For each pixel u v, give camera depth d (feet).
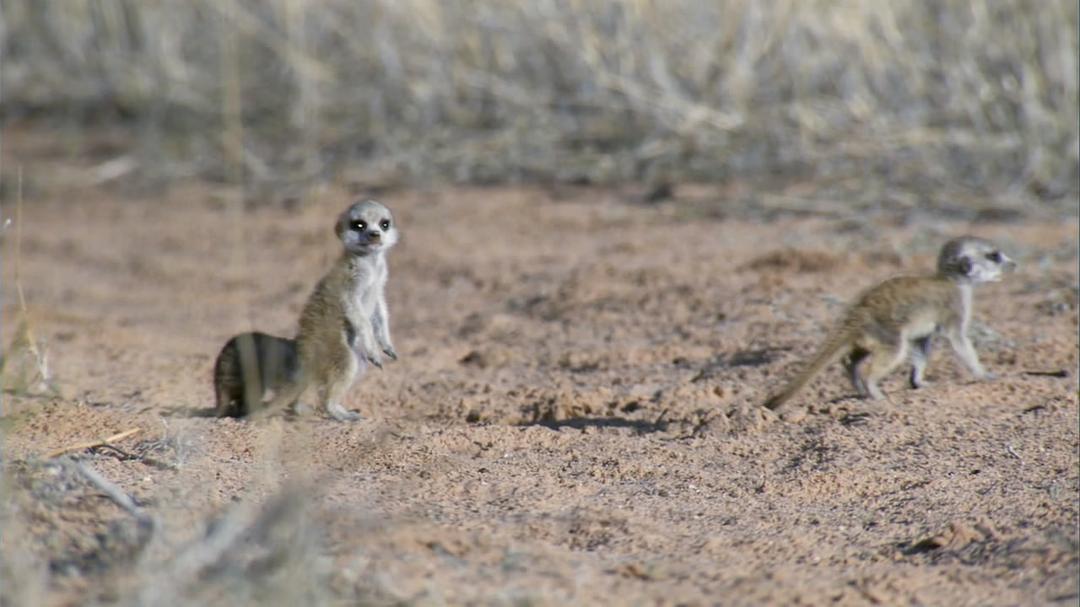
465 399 48.65
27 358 49.57
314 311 45.57
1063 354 52.26
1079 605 29.76
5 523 31.60
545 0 97.81
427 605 28.73
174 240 87.86
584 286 66.80
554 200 89.76
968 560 33.32
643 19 93.61
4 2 130.62
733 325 58.29
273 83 114.32
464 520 35.55
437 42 101.65
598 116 98.94
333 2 107.45
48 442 41.24
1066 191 78.38
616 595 30.48
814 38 91.56
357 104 106.01
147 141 113.70
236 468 38.93
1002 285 62.44
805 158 86.79
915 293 46.52
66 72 127.85
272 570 29.12
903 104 88.74
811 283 64.03
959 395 46.96
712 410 44.96
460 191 94.58
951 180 81.92
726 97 93.20
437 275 74.18
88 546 31.37
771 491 38.91
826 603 30.66
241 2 113.80
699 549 34.24
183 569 29.09
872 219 77.05
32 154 116.26
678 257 71.87
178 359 57.47
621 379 52.13
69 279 79.30
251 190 100.17
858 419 44.60
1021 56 83.66
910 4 88.99
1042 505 36.55
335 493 37.11
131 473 38.01
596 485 39.45
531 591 30.07
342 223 46.24
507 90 99.35
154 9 119.34
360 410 47.80
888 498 38.29
